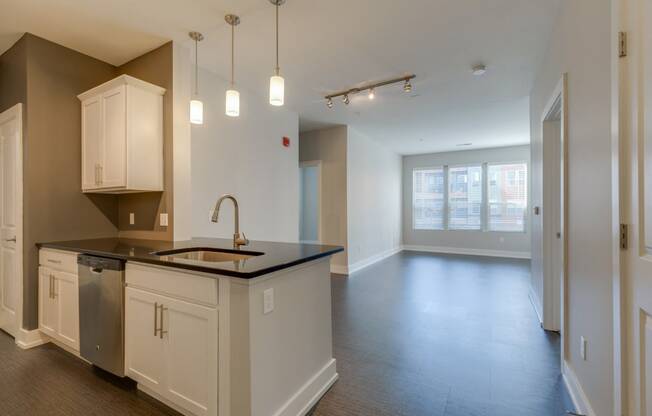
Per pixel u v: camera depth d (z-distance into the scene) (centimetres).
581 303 181
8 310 276
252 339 145
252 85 365
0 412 175
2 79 284
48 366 225
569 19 202
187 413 169
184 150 272
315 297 195
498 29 251
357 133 594
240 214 369
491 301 386
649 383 109
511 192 725
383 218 723
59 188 270
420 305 371
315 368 193
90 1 214
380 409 181
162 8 223
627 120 124
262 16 233
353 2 217
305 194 706
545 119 288
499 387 203
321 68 321
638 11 115
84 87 285
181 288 166
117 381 206
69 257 230
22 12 226
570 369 200
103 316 202
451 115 485
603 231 149
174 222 262
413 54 292
